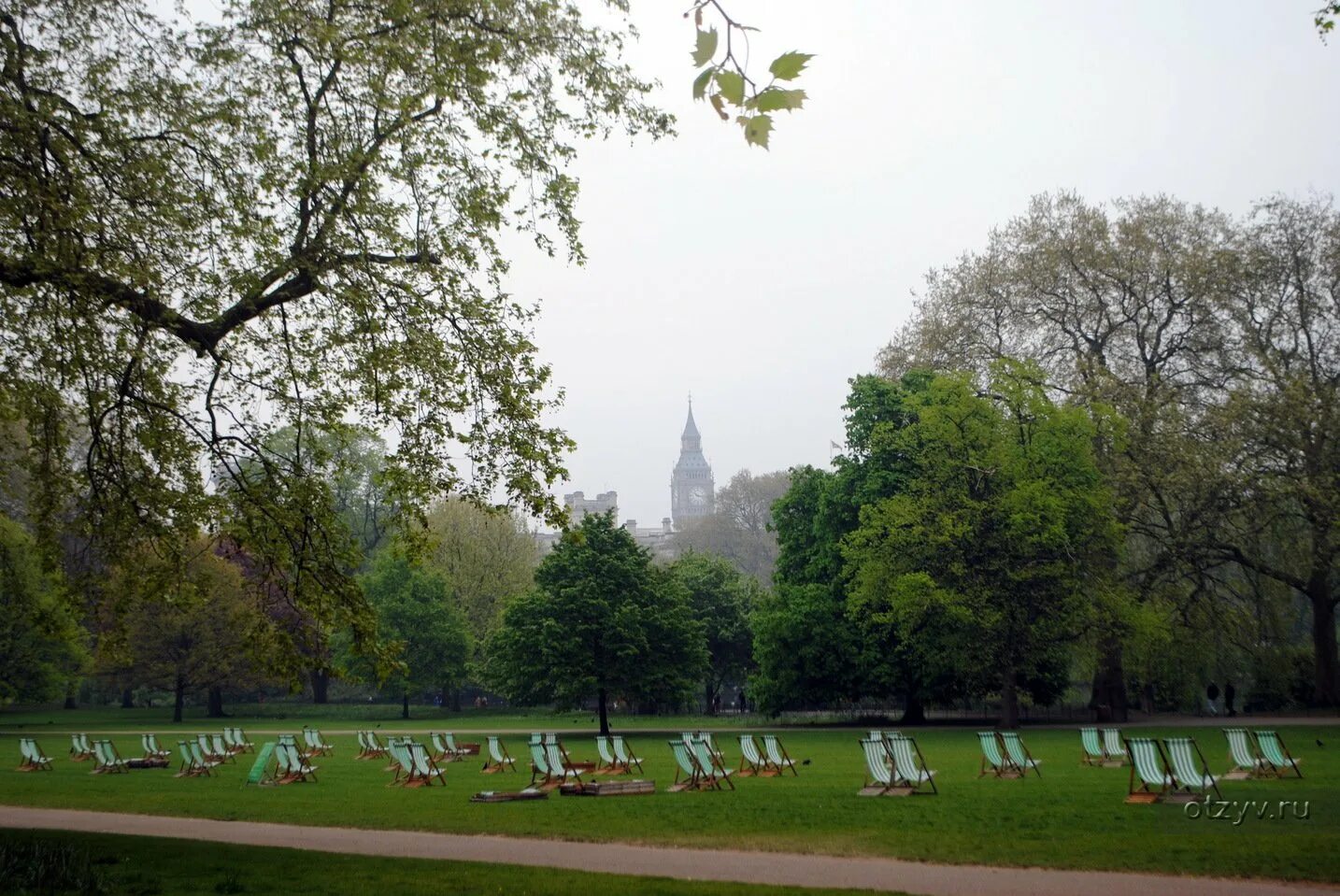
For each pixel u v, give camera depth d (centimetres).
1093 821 1692
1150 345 5119
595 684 4569
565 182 1736
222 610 6325
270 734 5044
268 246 1598
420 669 6825
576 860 1430
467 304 1675
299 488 1694
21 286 1514
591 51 1708
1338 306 4644
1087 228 4975
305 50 1605
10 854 1345
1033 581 4444
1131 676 5497
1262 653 4919
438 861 1388
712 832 1680
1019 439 4669
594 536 4881
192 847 1510
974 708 5803
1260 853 1355
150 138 1584
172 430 1697
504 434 1688
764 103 530
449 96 1584
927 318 5494
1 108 1408
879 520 4491
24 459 1769
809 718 5959
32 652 5297
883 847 1496
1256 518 4434
